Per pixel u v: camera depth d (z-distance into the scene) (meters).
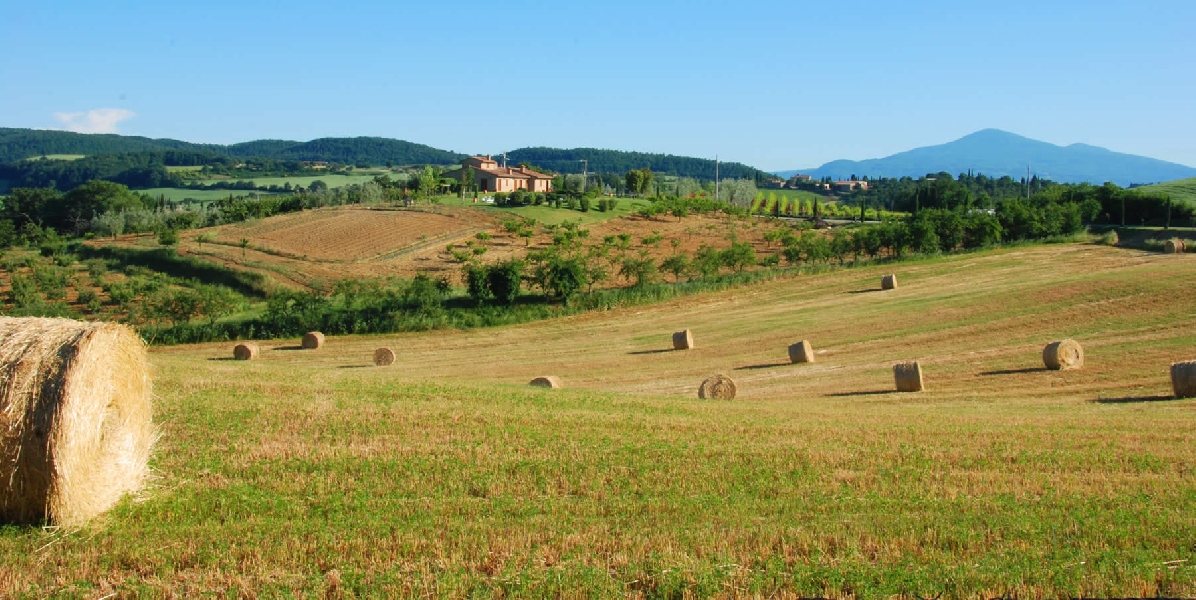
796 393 29.77
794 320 46.97
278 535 10.69
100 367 11.50
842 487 13.02
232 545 10.34
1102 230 81.62
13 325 11.66
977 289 50.78
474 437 15.98
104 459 11.65
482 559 9.91
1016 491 12.73
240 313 53.53
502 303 53.94
